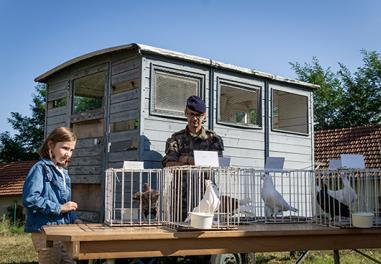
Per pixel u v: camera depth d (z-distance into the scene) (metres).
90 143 6.48
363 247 3.40
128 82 5.94
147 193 3.56
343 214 3.53
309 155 7.95
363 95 27.88
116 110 6.08
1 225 12.36
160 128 5.83
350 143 16.67
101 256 2.68
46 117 7.55
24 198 3.18
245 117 7.03
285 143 7.53
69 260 3.08
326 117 29.16
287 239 3.16
